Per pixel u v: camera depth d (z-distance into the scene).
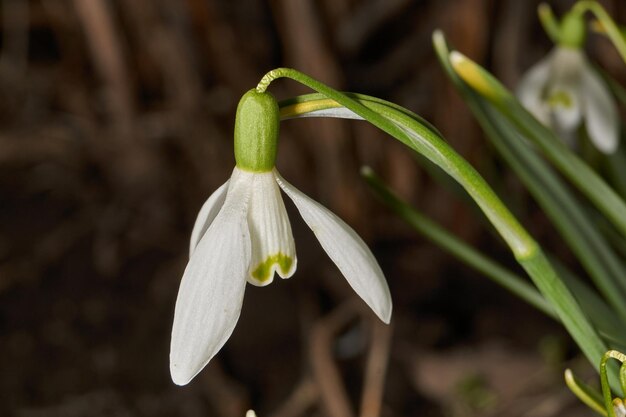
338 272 0.37
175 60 0.40
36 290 0.36
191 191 0.41
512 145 0.21
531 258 0.17
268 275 0.17
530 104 0.24
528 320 0.37
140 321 0.35
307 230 0.38
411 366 0.35
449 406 0.34
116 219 0.39
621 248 0.24
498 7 0.40
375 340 0.33
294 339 0.35
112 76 0.39
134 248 0.38
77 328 0.35
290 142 0.42
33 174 0.42
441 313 0.37
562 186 0.21
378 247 0.41
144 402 0.33
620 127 0.24
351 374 0.34
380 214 0.42
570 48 0.23
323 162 0.40
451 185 0.21
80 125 0.43
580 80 0.23
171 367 0.17
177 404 0.33
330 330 0.34
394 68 0.44
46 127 0.43
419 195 0.42
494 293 0.38
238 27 0.43
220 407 0.33
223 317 0.17
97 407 0.32
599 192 0.20
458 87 0.20
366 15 0.41
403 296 0.38
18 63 0.45
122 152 0.41
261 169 0.17
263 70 0.44
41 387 0.33
